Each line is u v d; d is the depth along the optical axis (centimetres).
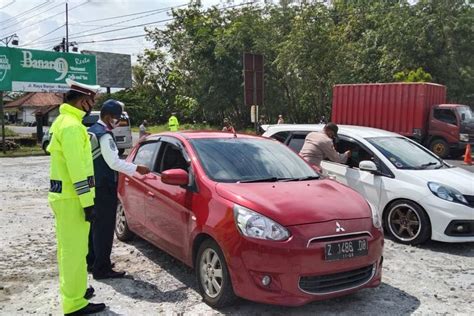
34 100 6053
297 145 823
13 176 1370
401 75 2617
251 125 3631
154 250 614
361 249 412
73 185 396
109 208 502
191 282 502
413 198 638
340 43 3062
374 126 1964
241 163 506
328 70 3048
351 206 440
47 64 2248
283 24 3391
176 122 2580
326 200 441
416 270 546
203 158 498
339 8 3509
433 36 2764
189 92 4028
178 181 469
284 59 3064
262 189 447
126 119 1944
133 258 582
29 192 1089
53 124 414
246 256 396
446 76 2780
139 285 493
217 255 423
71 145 391
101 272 508
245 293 399
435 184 633
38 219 798
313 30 2992
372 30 3123
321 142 725
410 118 1870
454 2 2794
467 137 1811
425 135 1900
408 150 732
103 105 505
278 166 524
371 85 1961
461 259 589
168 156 551
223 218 418
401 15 2831
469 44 2783
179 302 448
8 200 980
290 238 391
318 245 393
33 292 477
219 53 3462
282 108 3362
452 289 488
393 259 586
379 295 469
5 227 741
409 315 424
